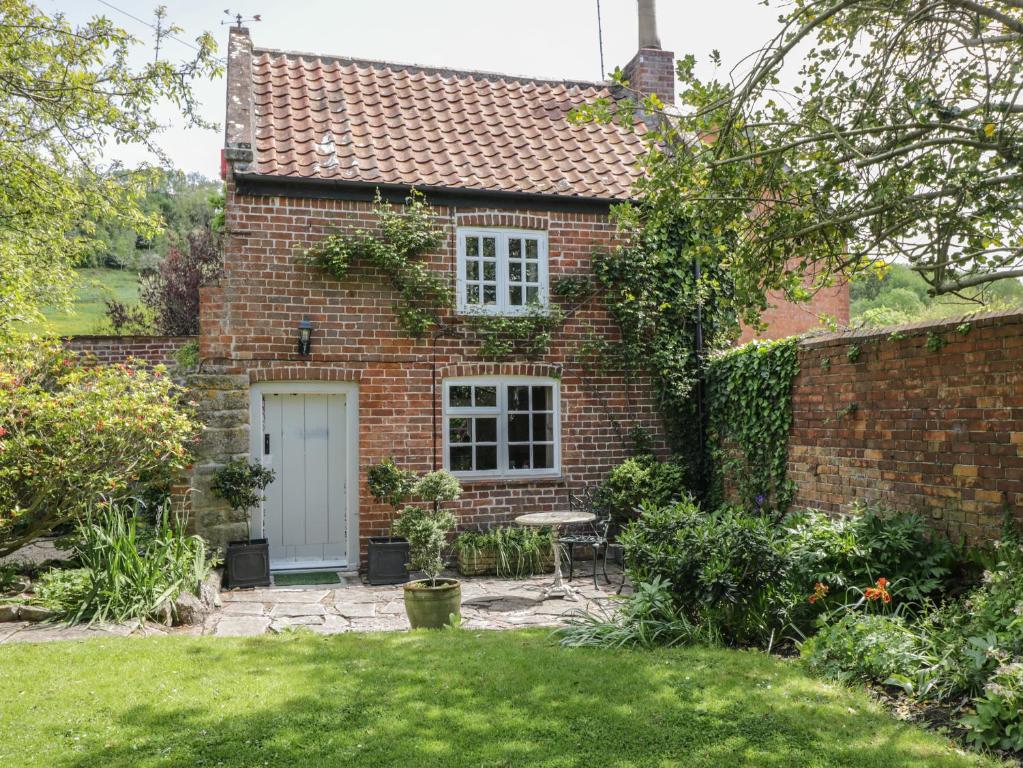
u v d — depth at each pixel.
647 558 7.03
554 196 11.56
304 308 10.77
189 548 8.90
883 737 4.47
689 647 6.48
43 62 10.70
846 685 5.40
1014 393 6.70
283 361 10.70
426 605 7.50
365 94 12.93
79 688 5.29
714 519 7.03
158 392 8.74
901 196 6.12
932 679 5.08
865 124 6.16
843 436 8.91
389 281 11.10
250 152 10.63
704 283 7.54
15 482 8.09
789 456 10.01
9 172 11.01
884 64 5.94
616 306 11.80
